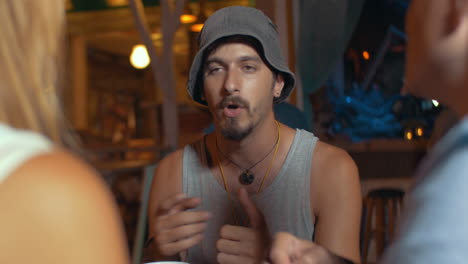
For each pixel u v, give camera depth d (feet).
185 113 23.18
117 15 31.32
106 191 1.18
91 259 1.06
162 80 13.48
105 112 42.68
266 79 3.87
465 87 1.33
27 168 1.07
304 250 2.38
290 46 14.19
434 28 1.33
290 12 14.16
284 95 4.26
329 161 4.04
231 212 4.11
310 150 4.10
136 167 13.42
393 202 10.08
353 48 16.61
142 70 46.68
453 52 1.31
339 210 3.90
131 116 45.34
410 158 14.19
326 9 13.78
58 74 1.45
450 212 1.07
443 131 3.17
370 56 16.49
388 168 14.25
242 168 4.10
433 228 1.07
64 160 1.14
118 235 1.15
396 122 14.96
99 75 42.39
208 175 4.22
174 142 13.47
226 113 3.81
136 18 13.43
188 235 3.54
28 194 1.03
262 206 4.07
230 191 4.14
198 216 3.54
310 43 14.03
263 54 3.80
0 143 1.14
